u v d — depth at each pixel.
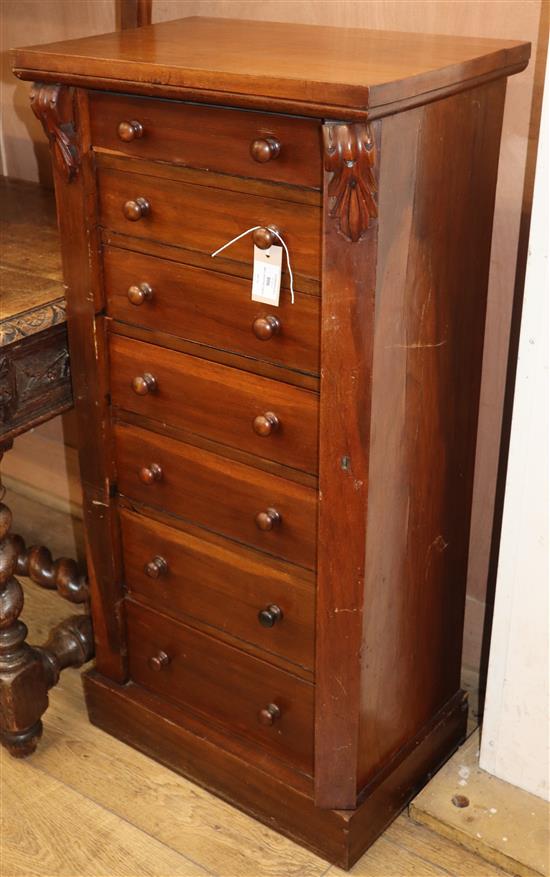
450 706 1.88
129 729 1.93
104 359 1.63
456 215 1.41
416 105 1.21
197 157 1.35
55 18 2.10
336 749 1.59
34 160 2.26
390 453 1.43
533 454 1.53
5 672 1.81
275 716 1.65
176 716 1.84
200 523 1.63
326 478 1.40
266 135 1.27
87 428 1.71
